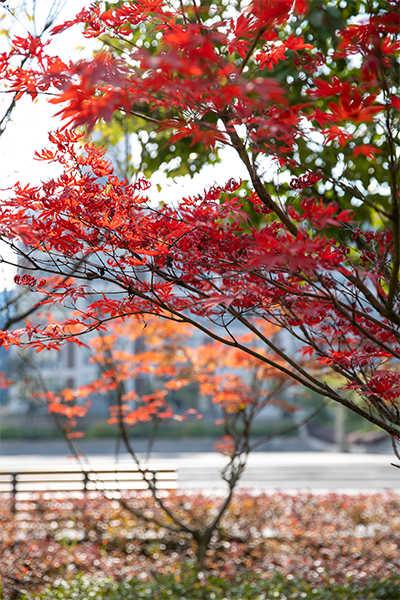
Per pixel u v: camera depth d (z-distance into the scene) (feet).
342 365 8.18
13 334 7.66
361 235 8.46
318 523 21.93
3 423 91.45
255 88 4.61
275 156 7.71
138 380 53.93
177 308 8.24
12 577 15.88
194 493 25.96
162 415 19.79
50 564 17.15
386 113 5.48
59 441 82.43
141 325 20.57
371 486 39.88
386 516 23.29
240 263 7.45
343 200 10.12
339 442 71.46
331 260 6.02
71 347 93.61
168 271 7.85
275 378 19.47
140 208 7.49
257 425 91.86
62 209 7.38
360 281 6.51
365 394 7.77
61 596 14.56
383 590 15.10
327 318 9.48
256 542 20.12
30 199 7.59
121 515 21.97
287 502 24.71
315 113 6.33
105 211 7.46
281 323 8.52
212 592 15.16
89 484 26.32
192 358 20.54
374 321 6.73
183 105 6.56
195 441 82.23
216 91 5.65
